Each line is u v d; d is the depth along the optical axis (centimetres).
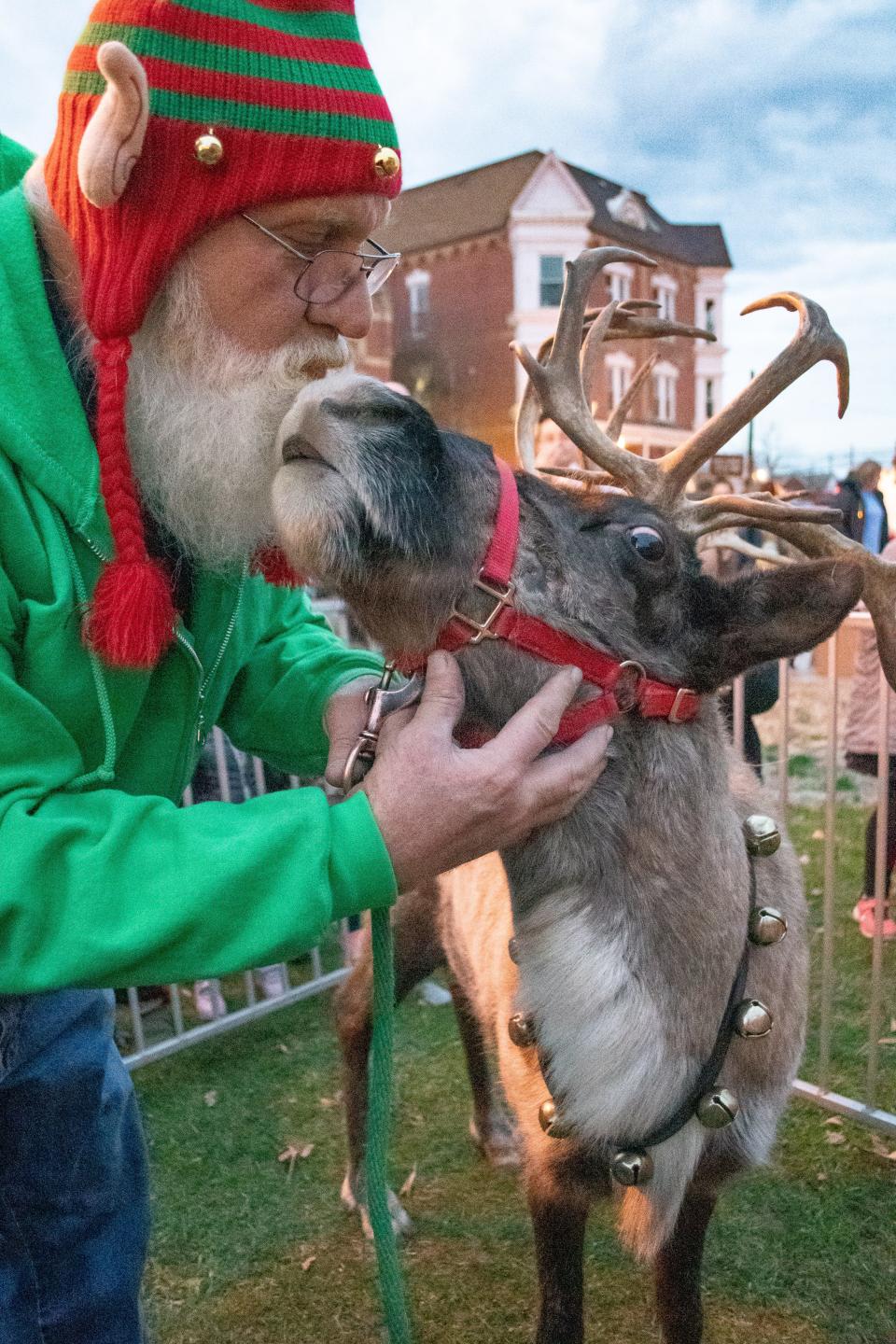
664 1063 168
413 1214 289
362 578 143
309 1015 412
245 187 130
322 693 182
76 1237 166
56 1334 164
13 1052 154
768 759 757
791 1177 297
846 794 665
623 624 161
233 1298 261
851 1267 261
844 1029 374
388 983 149
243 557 156
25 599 131
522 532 157
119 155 120
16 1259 160
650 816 167
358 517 139
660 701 164
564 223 2694
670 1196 181
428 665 142
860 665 440
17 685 124
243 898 119
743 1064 184
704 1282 258
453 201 2892
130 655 131
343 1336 247
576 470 218
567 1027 167
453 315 2830
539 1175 193
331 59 135
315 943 126
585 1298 256
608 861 166
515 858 170
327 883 123
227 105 127
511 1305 254
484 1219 287
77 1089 164
